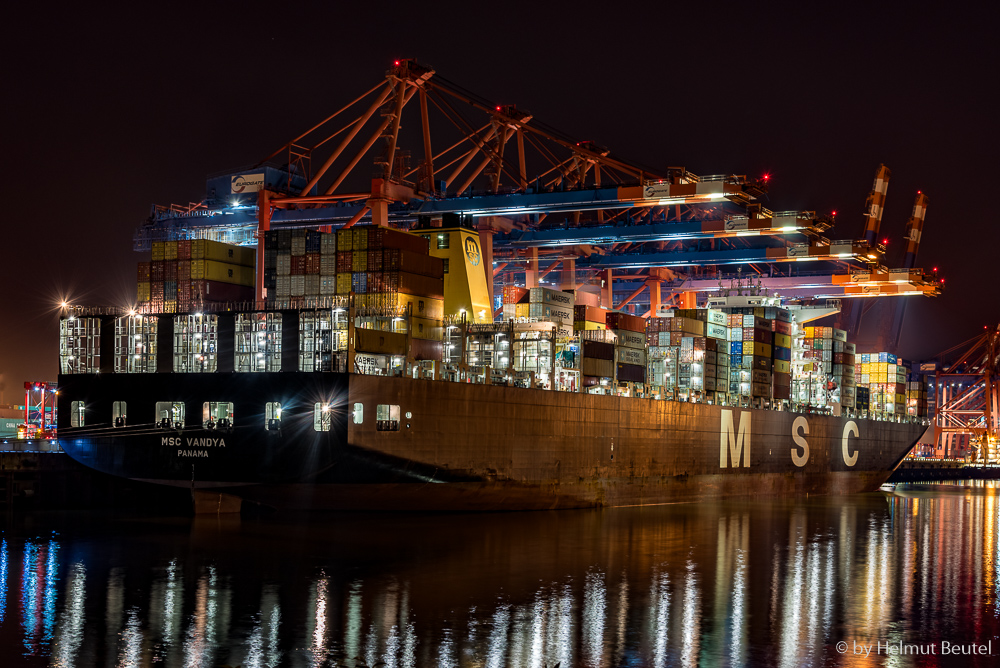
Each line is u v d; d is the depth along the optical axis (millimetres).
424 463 57125
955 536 64500
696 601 40000
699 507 77062
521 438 63906
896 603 41125
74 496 63375
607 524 62062
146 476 58000
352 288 61438
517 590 40812
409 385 56094
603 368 74375
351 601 38219
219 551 47812
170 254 65188
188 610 36531
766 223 83000
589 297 82188
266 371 56250
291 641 32844
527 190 81812
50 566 43938
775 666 31812
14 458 60125
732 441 86000
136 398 58219
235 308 64500
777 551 53562
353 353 54781
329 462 53719
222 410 55906
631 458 74312
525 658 31641
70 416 60500
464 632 34281
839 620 37781
